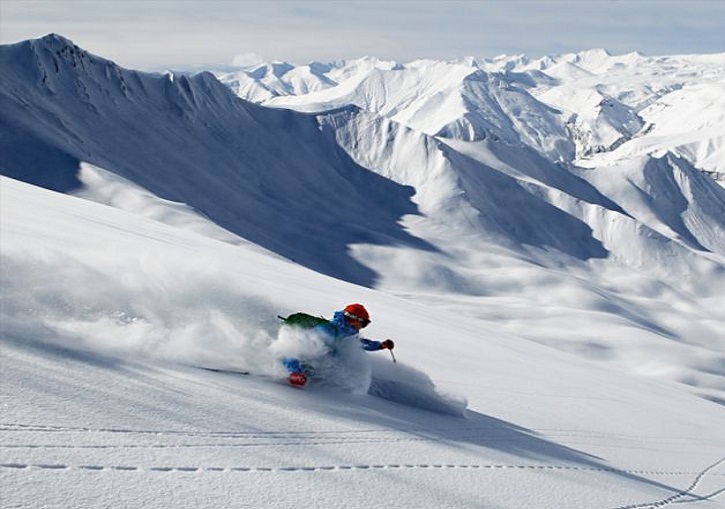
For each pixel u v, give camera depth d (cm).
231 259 1612
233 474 314
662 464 693
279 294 1031
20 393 343
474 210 19625
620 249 19638
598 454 651
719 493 626
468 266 16038
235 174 18950
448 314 2131
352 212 19038
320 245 15775
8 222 1031
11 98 15712
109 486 269
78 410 342
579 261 19000
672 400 1395
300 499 304
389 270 14825
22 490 248
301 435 407
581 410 869
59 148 13638
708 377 6253
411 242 17188
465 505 361
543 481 457
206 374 484
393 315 1359
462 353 1071
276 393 494
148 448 319
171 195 16038
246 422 401
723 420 1297
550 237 19888
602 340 7250
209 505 275
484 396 780
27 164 13012
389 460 406
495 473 445
